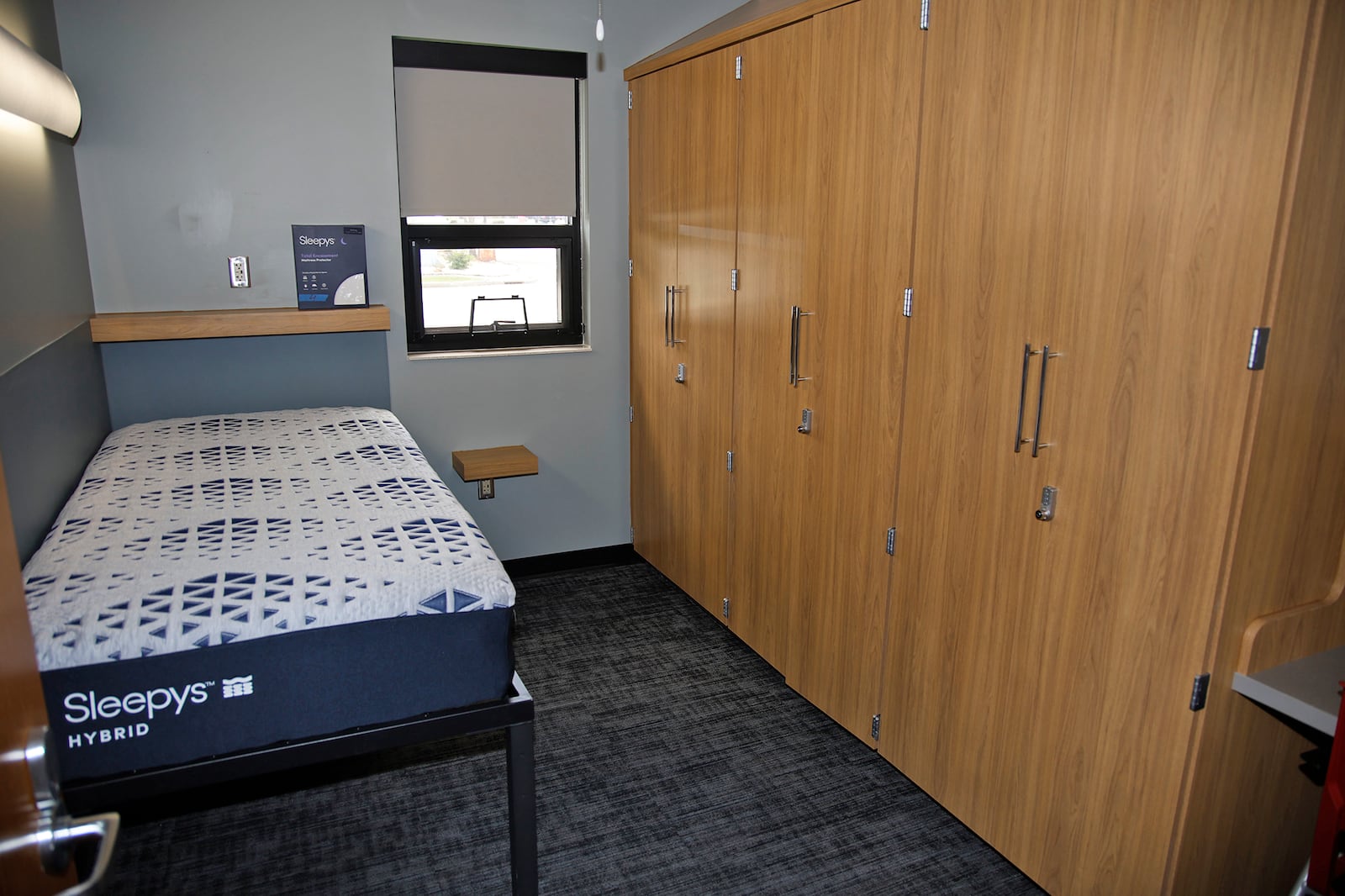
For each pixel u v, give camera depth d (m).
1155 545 1.63
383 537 1.91
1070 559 1.81
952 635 2.16
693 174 3.20
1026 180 1.82
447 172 3.56
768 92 2.68
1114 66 1.62
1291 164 1.38
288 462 2.52
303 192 3.29
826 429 2.57
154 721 1.52
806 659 2.80
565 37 3.59
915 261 2.16
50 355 2.33
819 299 2.54
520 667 3.15
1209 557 1.54
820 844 2.23
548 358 3.83
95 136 2.98
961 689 2.15
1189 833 1.65
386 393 3.57
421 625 1.68
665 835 2.26
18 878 0.88
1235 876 1.77
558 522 4.00
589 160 3.73
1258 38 1.38
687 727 2.77
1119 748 1.75
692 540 3.53
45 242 2.45
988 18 1.88
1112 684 1.75
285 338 3.36
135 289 3.12
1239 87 1.42
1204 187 1.49
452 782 2.50
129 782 1.52
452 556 1.83
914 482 2.24
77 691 1.47
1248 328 1.44
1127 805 1.74
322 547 1.84
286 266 3.31
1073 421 1.77
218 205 3.18
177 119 3.08
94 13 2.91
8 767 0.89
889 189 2.21
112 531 1.92
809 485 2.69
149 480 2.32
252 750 1.61
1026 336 1.86
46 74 2.18
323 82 3.25
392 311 3.51
